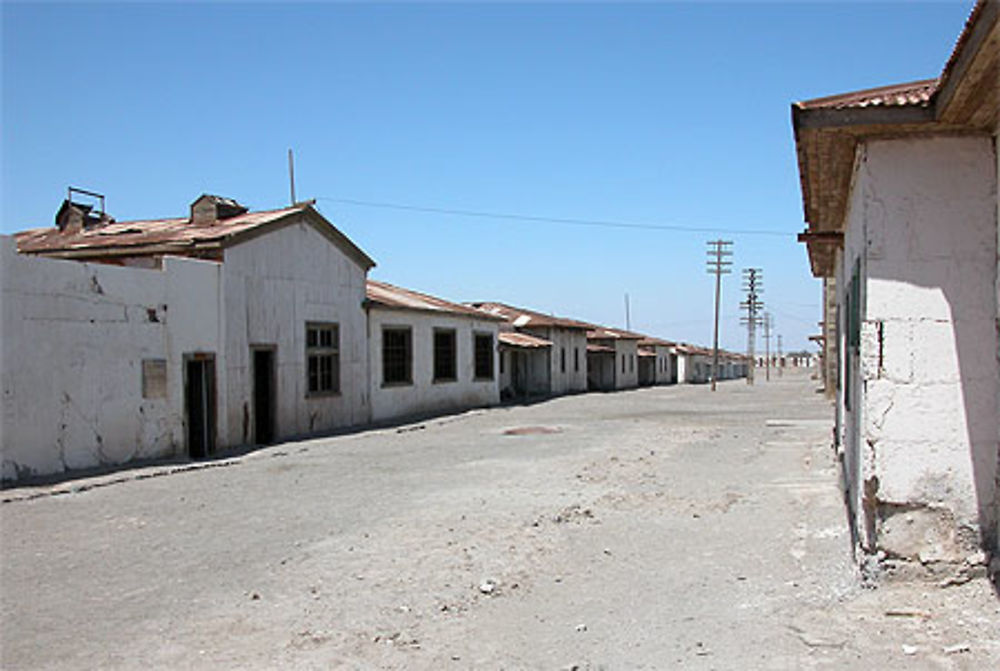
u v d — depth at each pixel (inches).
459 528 330.6
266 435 700.0
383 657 191.2
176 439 575.5
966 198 220.4
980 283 218.8
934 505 220.1
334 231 788.6
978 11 157.4
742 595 231.6
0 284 453.4
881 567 223.6
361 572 266.1
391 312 917.8
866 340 227.8
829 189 294.8
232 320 640.4
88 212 853.8
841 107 217.3
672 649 191.6
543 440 700.0
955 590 213.9
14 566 278.4
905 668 172.2
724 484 437.1
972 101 195.9
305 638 204.4
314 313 762.8
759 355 5610.2
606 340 1971.0
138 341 546.0
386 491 431.5
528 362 1552.7
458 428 829.8
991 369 217.2
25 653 195.6
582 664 184.4
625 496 402.6
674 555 282.0
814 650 185.5
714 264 2032.5
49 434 483.2
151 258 650.2
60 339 491.2
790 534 307.1
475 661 187.9
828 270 633.6
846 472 354.9
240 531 333.7
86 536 325.7
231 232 639.8
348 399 824.9
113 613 226.2
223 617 221.9
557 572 262.8
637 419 936.3
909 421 222.5
